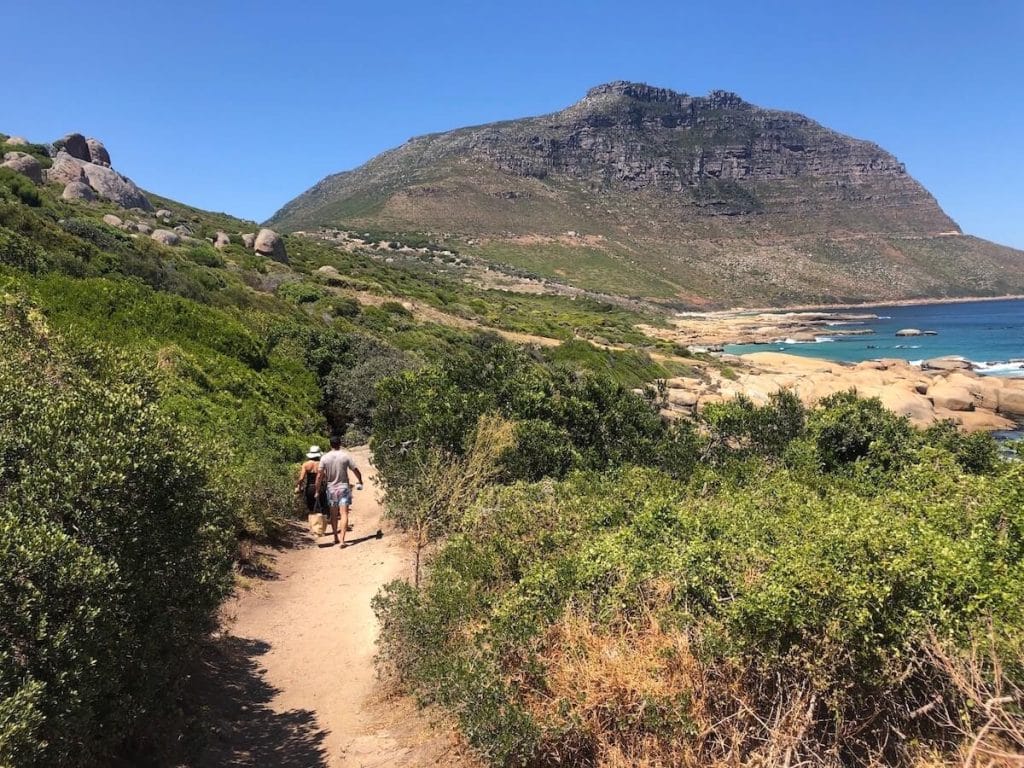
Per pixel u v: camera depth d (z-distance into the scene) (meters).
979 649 3.12
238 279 43.12
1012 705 2.96
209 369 16.72
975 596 3.25
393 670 5.35
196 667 5.37
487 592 4.88
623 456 9.97
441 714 4.43
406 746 4.37
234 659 5.93
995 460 9.78
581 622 3.98
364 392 21.78
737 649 3.47
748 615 3.47
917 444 10.46
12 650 2.83
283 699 5.32
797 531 4.88
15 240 18.55
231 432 12.67
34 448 3.39
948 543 3.77
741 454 11.41
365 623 6.80
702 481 8.18
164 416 4.21
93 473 3.34
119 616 3.38
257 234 63.56
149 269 26.14
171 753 4.03
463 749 4.09
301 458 14.88
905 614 3.31
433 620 4.75
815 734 3.31
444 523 7.78
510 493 7.03
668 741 3.32
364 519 11.61
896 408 35.72
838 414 11.37
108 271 23.33
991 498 4.74
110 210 54.09
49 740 2.88
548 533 5.61
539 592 4.29
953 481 6.38
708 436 11.82
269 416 16.11
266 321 27.91
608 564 4.40
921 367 59.00
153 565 3.68
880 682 3.20
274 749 4.48
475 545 5.68
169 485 3.79
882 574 3.45
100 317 16.22
